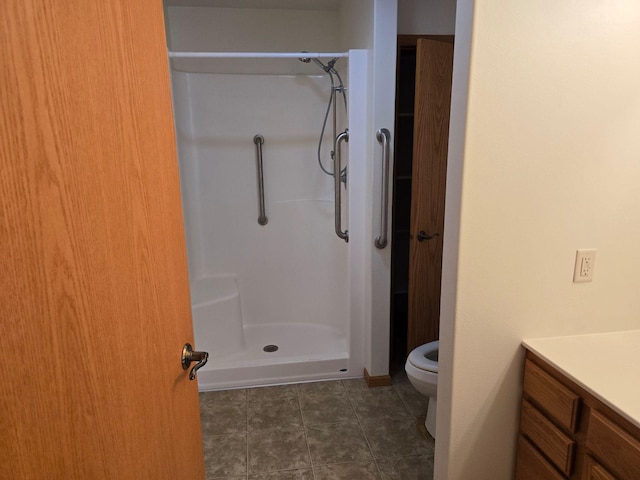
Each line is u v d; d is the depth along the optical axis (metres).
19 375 0.45
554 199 1.27
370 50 2.21
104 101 0.63
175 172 0.99
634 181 1.30
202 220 3.09
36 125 0.47
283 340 3.05
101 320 0.61
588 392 1.10
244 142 3.04
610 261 1.34
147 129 0.80
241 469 1.86
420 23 2.46
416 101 2.27
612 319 1.39
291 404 2.36
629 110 1.25
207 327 2.75
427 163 2.34
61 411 0.52
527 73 1.18
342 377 2.62
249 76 2.95
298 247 3.20
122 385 0.67
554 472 1.24
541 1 1.15
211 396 2.44
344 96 2.63
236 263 3.19
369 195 2.36
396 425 2.16
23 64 0.45
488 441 1.42
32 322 0.47
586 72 1.21
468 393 1.38
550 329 1.36
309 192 3.14
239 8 2.87
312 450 1.98
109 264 0.63
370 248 2.38
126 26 0.72
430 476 1.81
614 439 1.02
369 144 2.32
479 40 1.14
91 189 0.58
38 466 0.48
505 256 1.29
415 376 1.97
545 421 1.27
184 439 1.00
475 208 1.24
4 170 0.43
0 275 0.42
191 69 2.88
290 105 3.03
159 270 0.85
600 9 1.18
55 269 0.51
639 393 1.06
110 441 0.63
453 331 1.33
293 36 2.95
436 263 2.47
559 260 1.32
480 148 1.21
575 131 1.24
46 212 0.49
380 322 2.45
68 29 0.54
